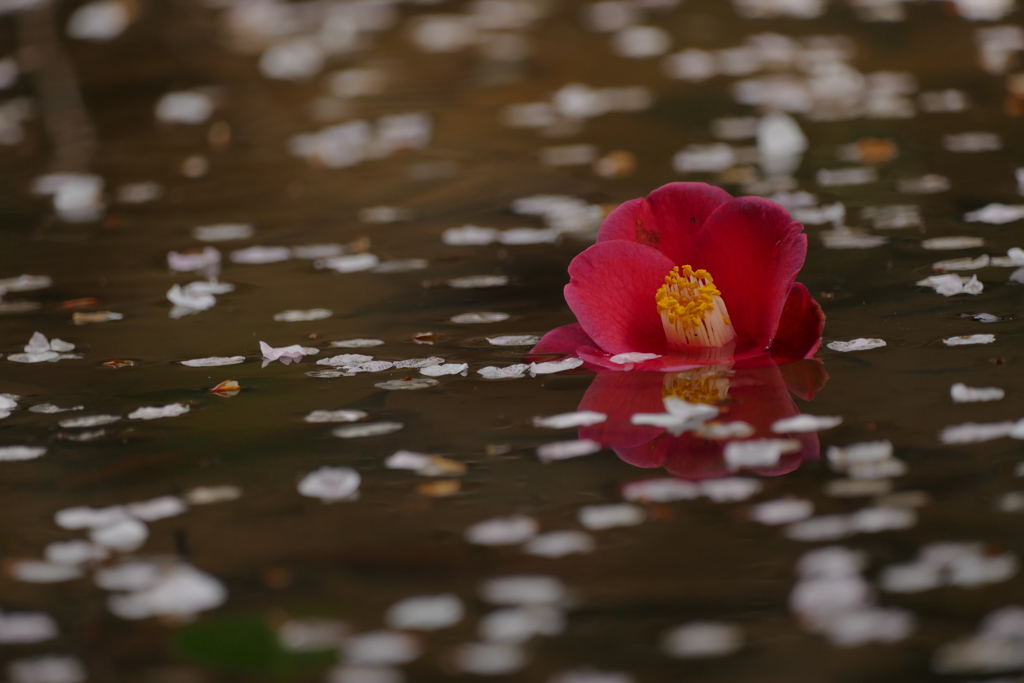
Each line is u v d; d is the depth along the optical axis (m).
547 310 1.33
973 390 1.24
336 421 1.25
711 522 1.19
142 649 1.16
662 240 1.28
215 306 1.36
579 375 1.27
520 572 1.18
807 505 1.19
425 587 1.17
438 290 1.36
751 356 1.27
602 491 1.20
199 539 1.19
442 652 1.15
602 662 1.15
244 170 1.62
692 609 1.16
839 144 1.56
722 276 1.27
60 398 1.27
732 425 1.23
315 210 1.50
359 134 1.81
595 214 1.46
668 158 1.56
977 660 1.15
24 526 1.20
